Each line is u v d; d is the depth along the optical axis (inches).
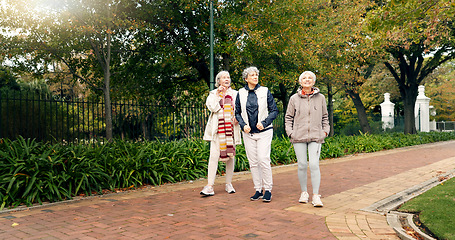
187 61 541.3
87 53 424.2
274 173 336.8
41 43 377.4
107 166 255.4
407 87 892.6
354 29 569.0
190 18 502.6
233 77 582.9
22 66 409.1
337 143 559.8
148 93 590.9
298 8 458.0
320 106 191.0
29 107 461.7
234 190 229.6
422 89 1172.5
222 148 212.1
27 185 199.6
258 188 206.4
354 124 1050.7
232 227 146.8
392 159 454.0
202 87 657.0
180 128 464.4
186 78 613.3
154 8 470.3
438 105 1524.4
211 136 220.4
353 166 381.1
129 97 555.5
